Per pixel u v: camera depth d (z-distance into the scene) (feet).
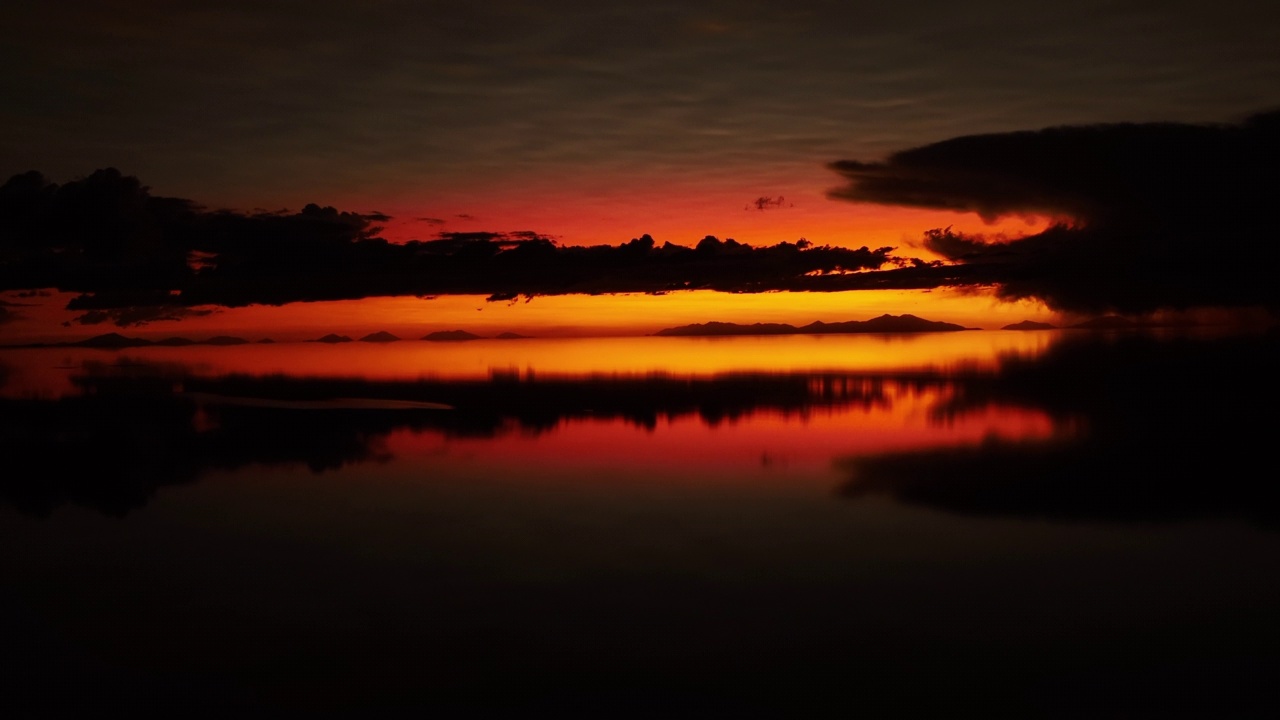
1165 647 43.93
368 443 116.16
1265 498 74.84
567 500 80.02
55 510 79.05
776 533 66.90
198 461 103.96
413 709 38.88
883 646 44.80
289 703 39.34
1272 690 39.27
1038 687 40.34
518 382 213.87
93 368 266.77
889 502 76.95
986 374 202.69
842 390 182.29
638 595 52.95
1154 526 66.74
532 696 40.04
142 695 40.42
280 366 278.46
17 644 46.47
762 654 44.32
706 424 131.85
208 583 56.80
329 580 56.95
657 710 38.52
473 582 56.13
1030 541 63.46
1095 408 137.49
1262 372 160.15
